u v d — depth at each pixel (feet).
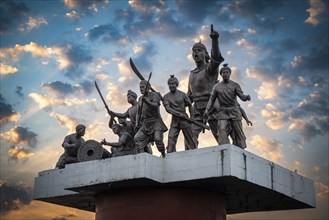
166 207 85.81
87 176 88.28
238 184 85.15
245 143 89.04
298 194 93.50
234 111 88.63
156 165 84.89
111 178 85.46
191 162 84.02
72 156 97.09
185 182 84.74
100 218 90.22
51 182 94.53
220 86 89.15
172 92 91.56
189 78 98.02
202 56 96.99
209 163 82.58
